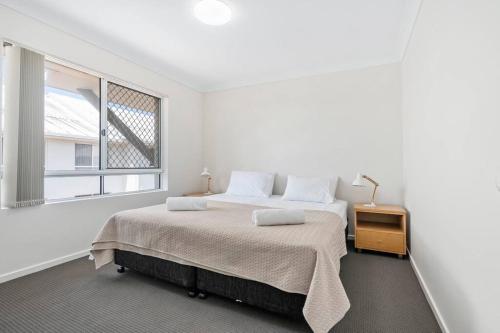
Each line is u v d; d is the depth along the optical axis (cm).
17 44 210
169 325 150
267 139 388
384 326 150
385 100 313
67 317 157
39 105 224
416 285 204
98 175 290
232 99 417
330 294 132
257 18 232
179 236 183
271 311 163
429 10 177
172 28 250
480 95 103
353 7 215
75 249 254
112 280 208
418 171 217
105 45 278
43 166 227
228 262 162
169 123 374
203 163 443
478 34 104
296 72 360
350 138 331
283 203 294
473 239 109
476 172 106
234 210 238
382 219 316
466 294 116
